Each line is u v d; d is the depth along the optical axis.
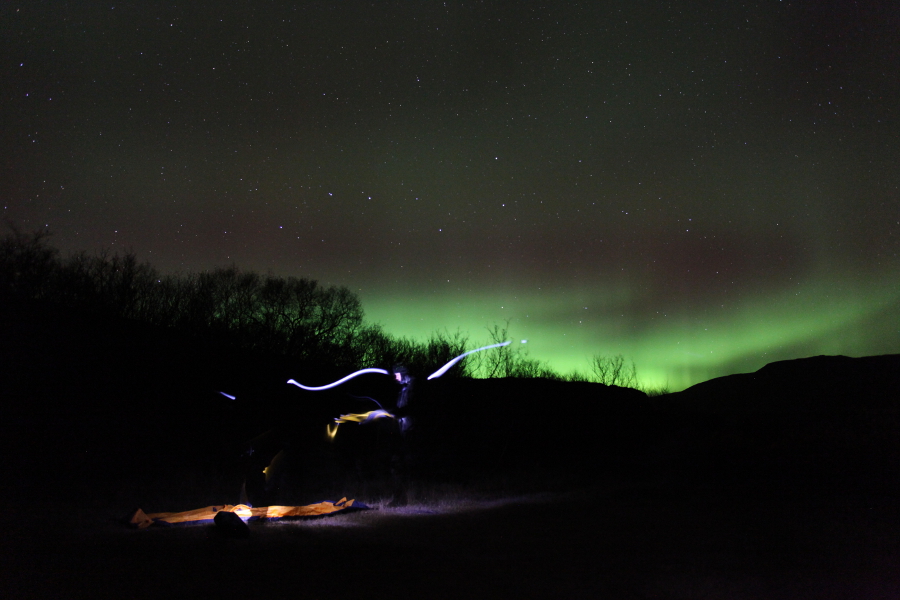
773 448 14.79
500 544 6.39
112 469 11.09
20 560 4.65
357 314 31.39
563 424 20.02
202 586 4.21
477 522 7.93
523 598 4.39
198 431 14.49
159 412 15.12
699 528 7.51
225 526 5.97
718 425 19.30
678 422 21.14
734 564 5.59
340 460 12.23
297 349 28.25
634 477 14.50
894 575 5.24
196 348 21.16
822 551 6.17
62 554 4.91
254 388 18.80
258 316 28.72
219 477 10.79
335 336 30.31
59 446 11.80
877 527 7.53
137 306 24.33
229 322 27.23
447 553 5.80
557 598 4.44
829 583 5.00
